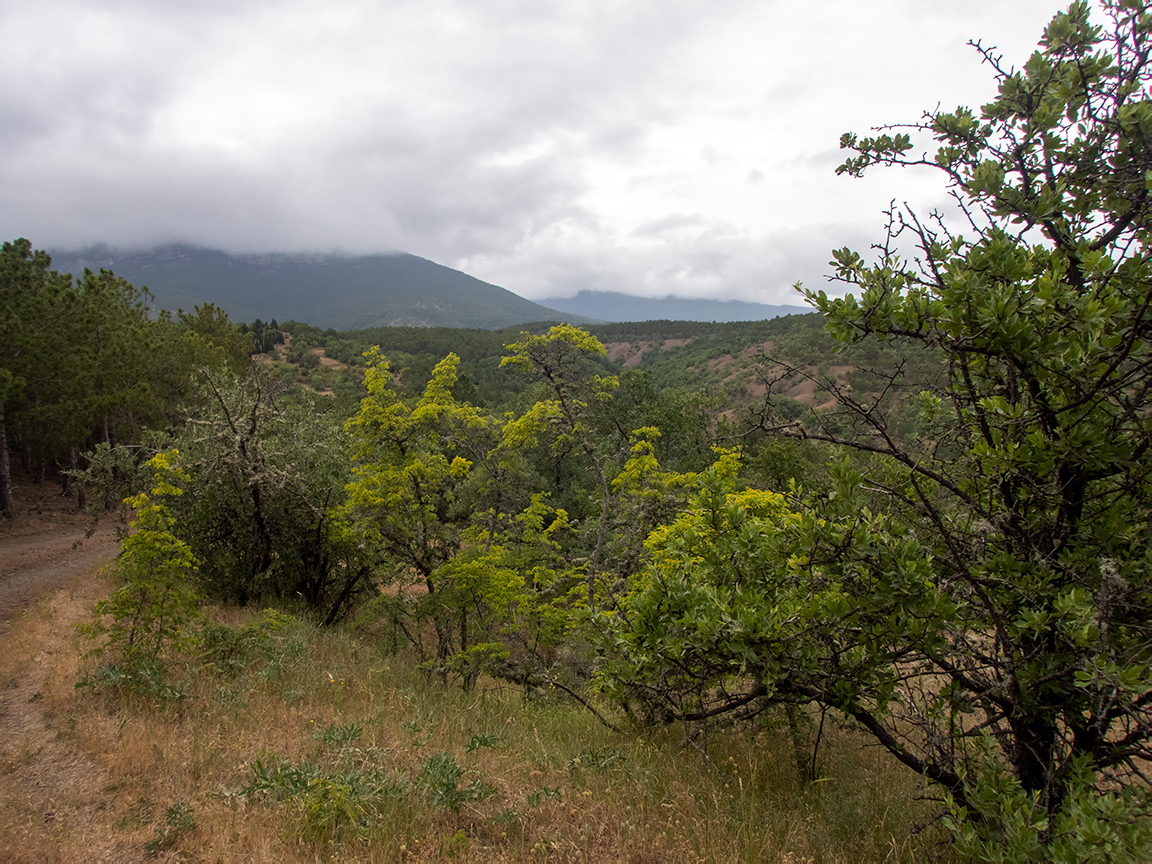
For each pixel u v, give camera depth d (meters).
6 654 9.04
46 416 23.98
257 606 13.30
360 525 11.30
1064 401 3.68
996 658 3.78
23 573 16.58
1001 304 3.35
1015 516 3.79
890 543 3.77
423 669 9.20
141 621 7.96
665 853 4.24
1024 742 3.79
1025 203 3.80
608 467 13.37
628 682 5.02
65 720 6.52
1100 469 3.61
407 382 76.56
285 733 6.41
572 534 15.23
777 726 6.04
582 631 8.11
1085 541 3.73
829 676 4.06
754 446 19.84
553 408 11.95
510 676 9.18
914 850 4.32
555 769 5.68
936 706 3.98
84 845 4.26
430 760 5.27
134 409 29.02
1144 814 2.98
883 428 3.69
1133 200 3.75
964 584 3.96
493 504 14.79
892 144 4.50
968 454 4.05
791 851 4.15
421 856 4.11
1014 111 4.15
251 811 4.71
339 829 4.46
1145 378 3.40
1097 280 3.46
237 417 13.48
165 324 39.75
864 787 5.31
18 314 23.06
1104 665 2.94
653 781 5.34
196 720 6.59
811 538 3.87
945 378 4.25
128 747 5.69
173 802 4.91
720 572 4.80
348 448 13.64
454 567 8.88
